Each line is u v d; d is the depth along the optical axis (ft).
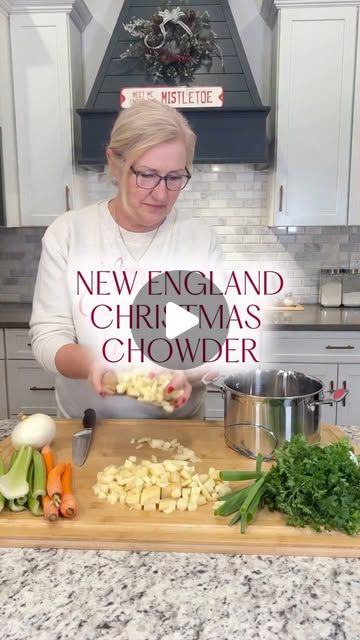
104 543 2.90
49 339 4.62
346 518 2.91
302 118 9.02
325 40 8.83
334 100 8.96
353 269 10.18
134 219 4.59
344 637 2.28
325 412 8.84
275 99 9.16
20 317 9.25
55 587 2.59
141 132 4.03
